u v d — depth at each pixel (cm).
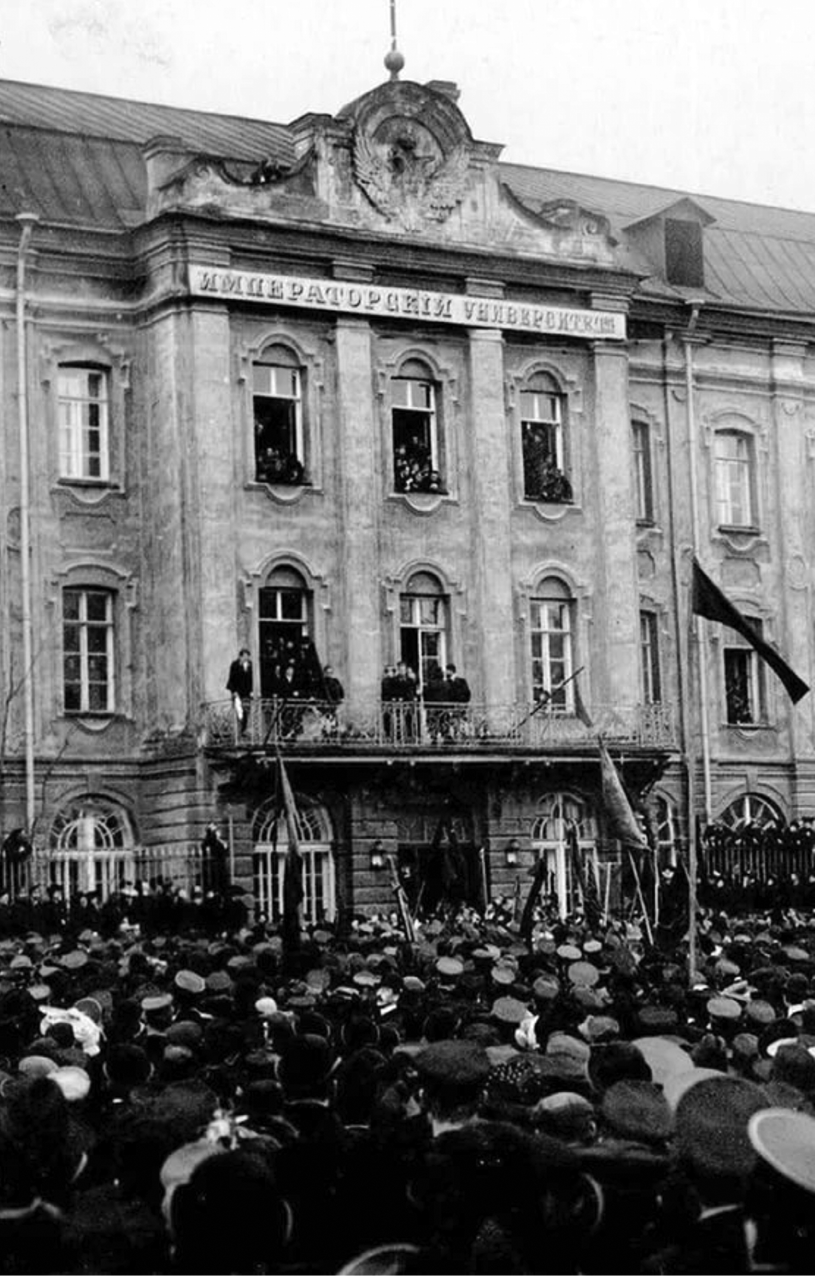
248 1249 952
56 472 5425
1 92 6100
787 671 2902
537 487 5997
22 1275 967
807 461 6581
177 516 5419
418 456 5825
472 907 5416
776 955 2750
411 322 5784
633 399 6250
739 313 6406
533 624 5956
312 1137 1002
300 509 5597
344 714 5572
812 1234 948
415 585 5778
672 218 6462
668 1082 1173
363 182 5681
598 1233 974
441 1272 959
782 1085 1131
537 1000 2073
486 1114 1155
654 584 6238
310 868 5475
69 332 5459
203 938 3612
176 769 5372
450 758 5525
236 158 5744
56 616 5394
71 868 5350
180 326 5422
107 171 5684
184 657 5394
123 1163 1035
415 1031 1917
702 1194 965
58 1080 1377
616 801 3794
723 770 6297
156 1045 1731
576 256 6009
